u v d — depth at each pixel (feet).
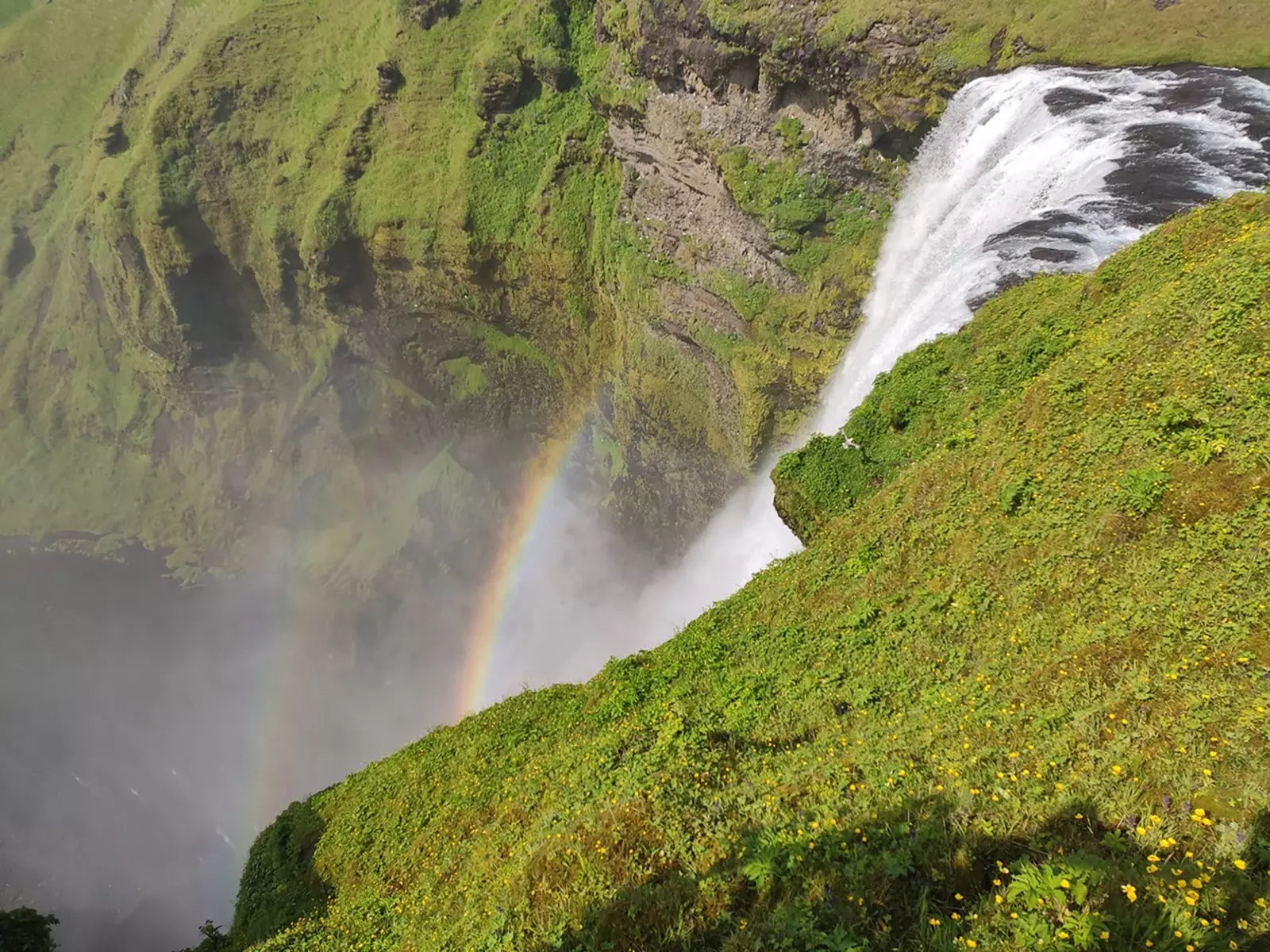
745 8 109.91
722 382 136.56
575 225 157.89
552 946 25.44
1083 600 36.40
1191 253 55.93
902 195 106.42
